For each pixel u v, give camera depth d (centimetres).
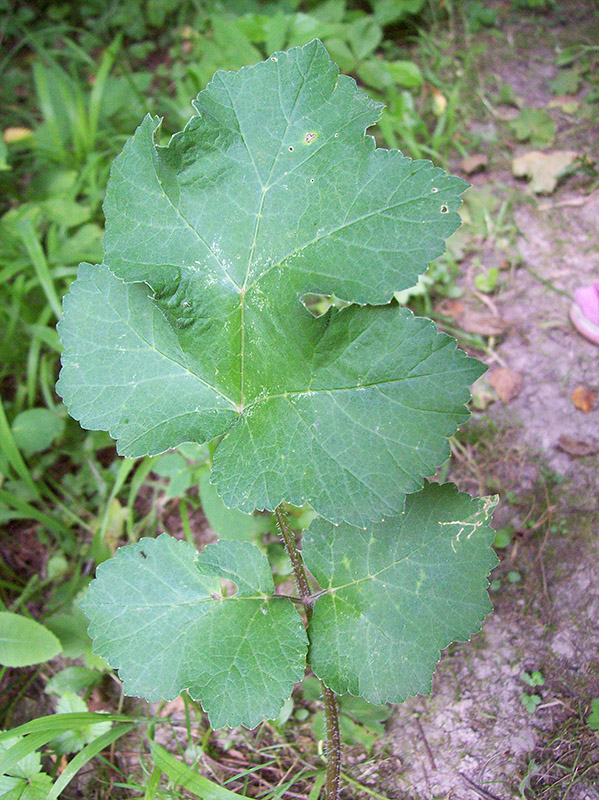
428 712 39
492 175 61
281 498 27
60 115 71
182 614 30
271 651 29
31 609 47
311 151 27
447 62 69
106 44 80
